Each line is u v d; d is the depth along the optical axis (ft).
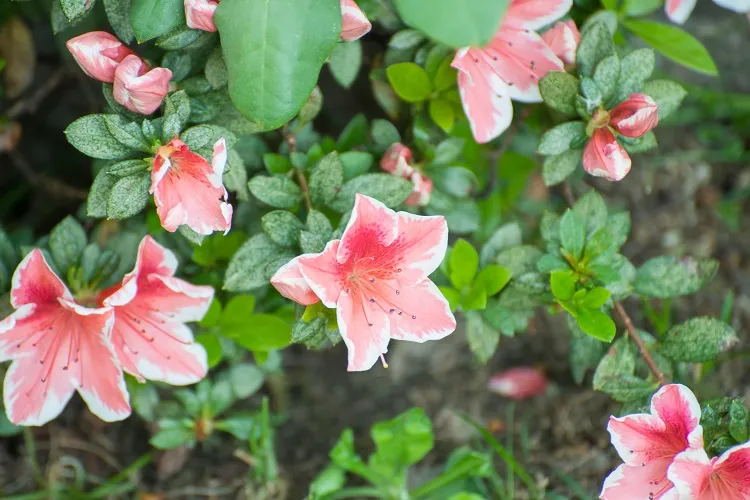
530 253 2.16
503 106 2.11
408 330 2.01
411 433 2.28
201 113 2.05
